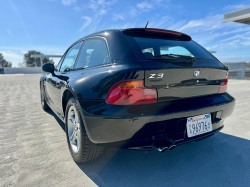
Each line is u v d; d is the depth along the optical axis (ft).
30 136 8.30
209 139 7.92
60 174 5.42
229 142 7.58
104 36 6.34
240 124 9.84
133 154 6.66
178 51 6.38
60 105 7.97
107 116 4.62
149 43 5.93
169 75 4.83
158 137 4.94
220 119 6.12
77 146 5.97
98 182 5.06
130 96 4.57
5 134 8.56
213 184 4.92
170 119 4.84
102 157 6.46
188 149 7.00
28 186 4.87
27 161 6.14
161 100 4.85
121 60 5.16
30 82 38.24
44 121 10.57
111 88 4.71
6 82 38.55
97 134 4.92
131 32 6.15
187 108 5.08
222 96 6.18
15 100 17.48
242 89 23.65
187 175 5.35
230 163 5.98
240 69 51.80
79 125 5.57
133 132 4.65
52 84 9.16
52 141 7.75
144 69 4.61
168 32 6.71
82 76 5.99
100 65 5.81
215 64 6.03
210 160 6.17
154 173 5.47
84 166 5.86
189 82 5.22
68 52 9.33
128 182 5.05
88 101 5.11
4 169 5.67
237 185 4.87
